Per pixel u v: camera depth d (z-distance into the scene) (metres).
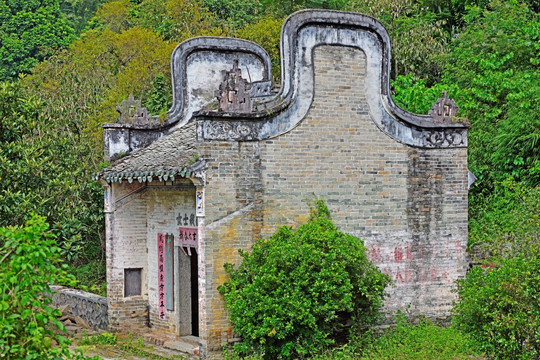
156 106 26.33
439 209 15.67
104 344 15.95
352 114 14.84
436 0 31.39
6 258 7.60
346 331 14.45
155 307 16.77
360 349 13.80
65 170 19.72
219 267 13.51
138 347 15.48
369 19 14.94
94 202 23.02
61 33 43.34
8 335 7.10
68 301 19.36
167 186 16.22
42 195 18.64
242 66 18.19
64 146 19.92
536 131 19.23
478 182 20.62
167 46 30.75
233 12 35.41
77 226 19.89
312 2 32.72
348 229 14.79
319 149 14.52
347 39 14.78
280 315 12.73
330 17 14.50
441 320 15.57
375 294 13.64
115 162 16.64
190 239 15.25
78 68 31.30
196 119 13.50
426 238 15.53
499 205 19.33
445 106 15.94
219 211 13.51
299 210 14.29
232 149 13.66
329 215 14.46
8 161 17.20
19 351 7.27
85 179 22.34
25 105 18.16
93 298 18.17
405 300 15.30
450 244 15.74
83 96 26.86
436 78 27.50
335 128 14.68
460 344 13.48
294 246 13.10
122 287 16.92
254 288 12.88
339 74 14.72
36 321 7.57
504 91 22.02
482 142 21.00
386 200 15.16
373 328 14.84
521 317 11.40
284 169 14.16
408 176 15.39
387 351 13.49
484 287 12.30
